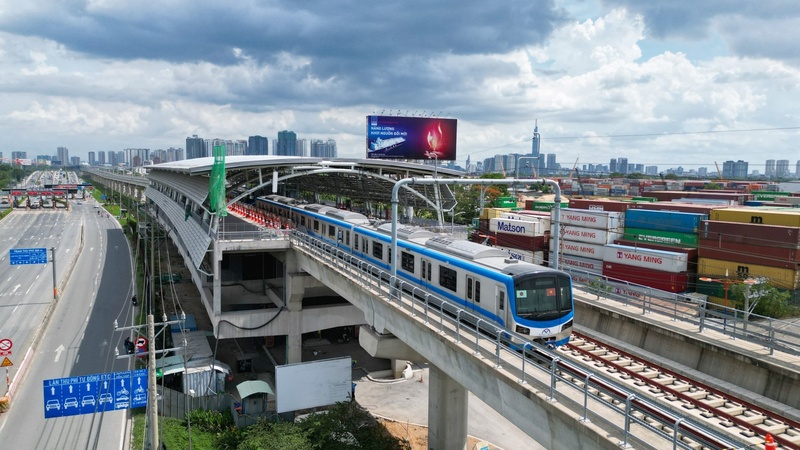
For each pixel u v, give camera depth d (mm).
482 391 18734
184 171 45750
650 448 12180
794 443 15508
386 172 45969
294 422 30438
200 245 39875
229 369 37406
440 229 42750
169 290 58344
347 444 26953
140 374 25453
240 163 39562
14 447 27281
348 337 47219
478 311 22500
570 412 14227
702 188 157750
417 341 23422
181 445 27859
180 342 39562
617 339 25953
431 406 28203
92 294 56688
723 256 48938
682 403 17812
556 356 16297
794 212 50250
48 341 42062
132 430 29266
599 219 56531
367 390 37125
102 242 90812
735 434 15648
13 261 52406
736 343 20766
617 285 30922
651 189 165375
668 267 47312
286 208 51688
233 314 38281
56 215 132500
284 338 45844
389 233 32250
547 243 59812
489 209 74438
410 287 24156
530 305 20484
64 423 29891
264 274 48562
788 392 18531
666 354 23359
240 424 30656
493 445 29828
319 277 35875
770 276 46125
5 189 178125
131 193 162375
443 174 44312
